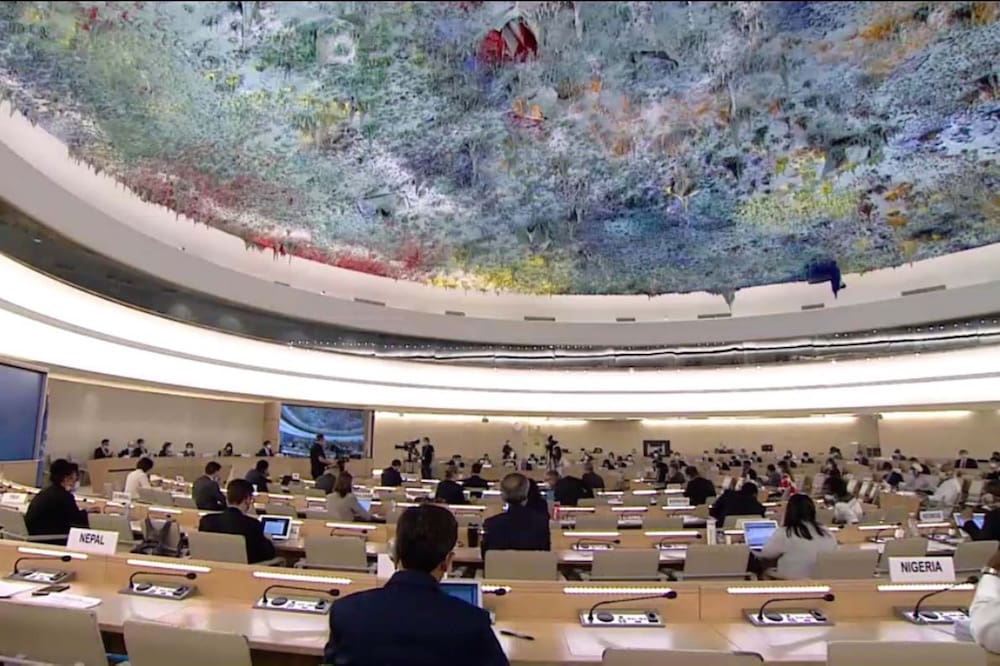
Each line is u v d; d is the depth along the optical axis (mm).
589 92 13289
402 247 20203
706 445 27594
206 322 18516
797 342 23500
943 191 16312
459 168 15875
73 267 13547
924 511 10320
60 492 7188
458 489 11047
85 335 14570
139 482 11711
